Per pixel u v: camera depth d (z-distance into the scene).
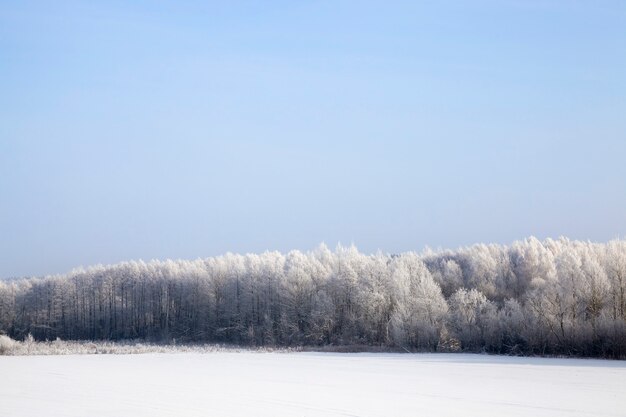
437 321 72.00
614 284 63.81
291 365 53.69
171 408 27.92
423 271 88.81
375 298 85.81
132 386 37.06
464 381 39.09
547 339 59.78
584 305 62.34
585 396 31.73
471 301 73.19
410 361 56.16
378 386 36.72
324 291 93.62
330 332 89.06
